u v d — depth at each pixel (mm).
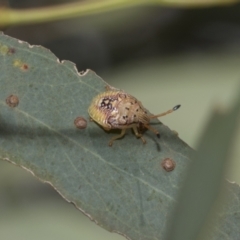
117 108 146
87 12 145
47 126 144
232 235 140
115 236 166
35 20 144
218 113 111
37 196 169
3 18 143
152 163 145
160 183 144
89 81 148
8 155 142
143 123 147
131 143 146
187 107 171
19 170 171
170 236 115
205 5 146
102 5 145
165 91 174
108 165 144
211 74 175
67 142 144
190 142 168
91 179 143
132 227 141
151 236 141
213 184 112
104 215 142
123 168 144
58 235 165
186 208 114
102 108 146
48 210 167
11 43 146
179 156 145
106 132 146
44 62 147
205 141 112
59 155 143
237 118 111
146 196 143
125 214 142
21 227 165
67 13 145
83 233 165
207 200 113
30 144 143
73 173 143
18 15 144
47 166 143
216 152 112
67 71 147
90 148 145
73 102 146
